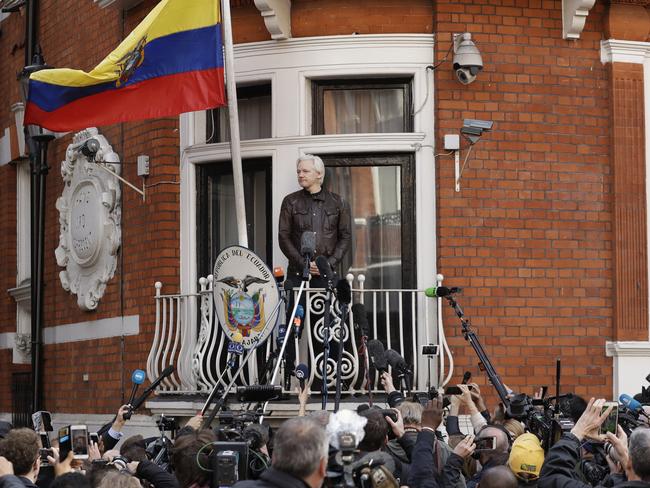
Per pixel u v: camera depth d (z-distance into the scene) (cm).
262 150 1594
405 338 1561
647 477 820
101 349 1808
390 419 1007
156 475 971
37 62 1920
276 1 1555
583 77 1598
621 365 1570
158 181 1678
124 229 1761
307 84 1595
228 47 1480
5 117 2223
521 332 1549
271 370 1480
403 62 1570
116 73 1527
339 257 1524
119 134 1780
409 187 1581
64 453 957
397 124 1603
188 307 1603
